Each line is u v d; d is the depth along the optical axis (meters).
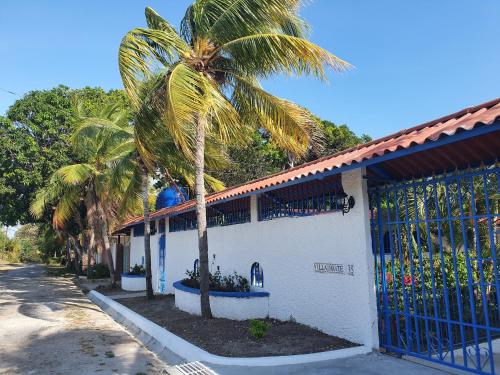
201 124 9.89
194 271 14.45
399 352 6.91
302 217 9.20
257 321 8.42
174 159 14.35
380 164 6.96
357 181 7.58
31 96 27.97
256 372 6.39
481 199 9.02
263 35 8.45
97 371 7.32
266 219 10.70
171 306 13.34
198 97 8.18
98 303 16.88
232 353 7.33
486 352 6.83
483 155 5.64
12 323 12.12
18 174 26.59
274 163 31.00
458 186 6.06
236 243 12.08
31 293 20.67
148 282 15.66
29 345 9.38
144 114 9.93
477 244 5.75
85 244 32.81
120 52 8.73
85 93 30.80
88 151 20.69
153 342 9.31
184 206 16.20
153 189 27.94
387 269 8.09
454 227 9.27
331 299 8.19
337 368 6.39
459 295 6.05
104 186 20.73
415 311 6.72
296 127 9.47
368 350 7.14
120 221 24.53
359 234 7.52
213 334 8.64
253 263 11.13
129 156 16.30
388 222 7.21
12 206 28.56
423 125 7.55
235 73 9.91
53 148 27.36
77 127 18.22
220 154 13.91
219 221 13.35
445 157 5.99
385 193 7.43
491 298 8.03
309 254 8.90
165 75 9.54
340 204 8.09
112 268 21.58
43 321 12.48
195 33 9.81
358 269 7.52
